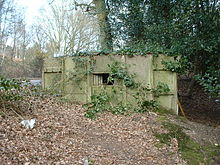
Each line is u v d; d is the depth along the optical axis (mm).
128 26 9992
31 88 7465
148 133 5496
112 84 7762
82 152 4207
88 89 7676
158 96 7309
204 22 7293
